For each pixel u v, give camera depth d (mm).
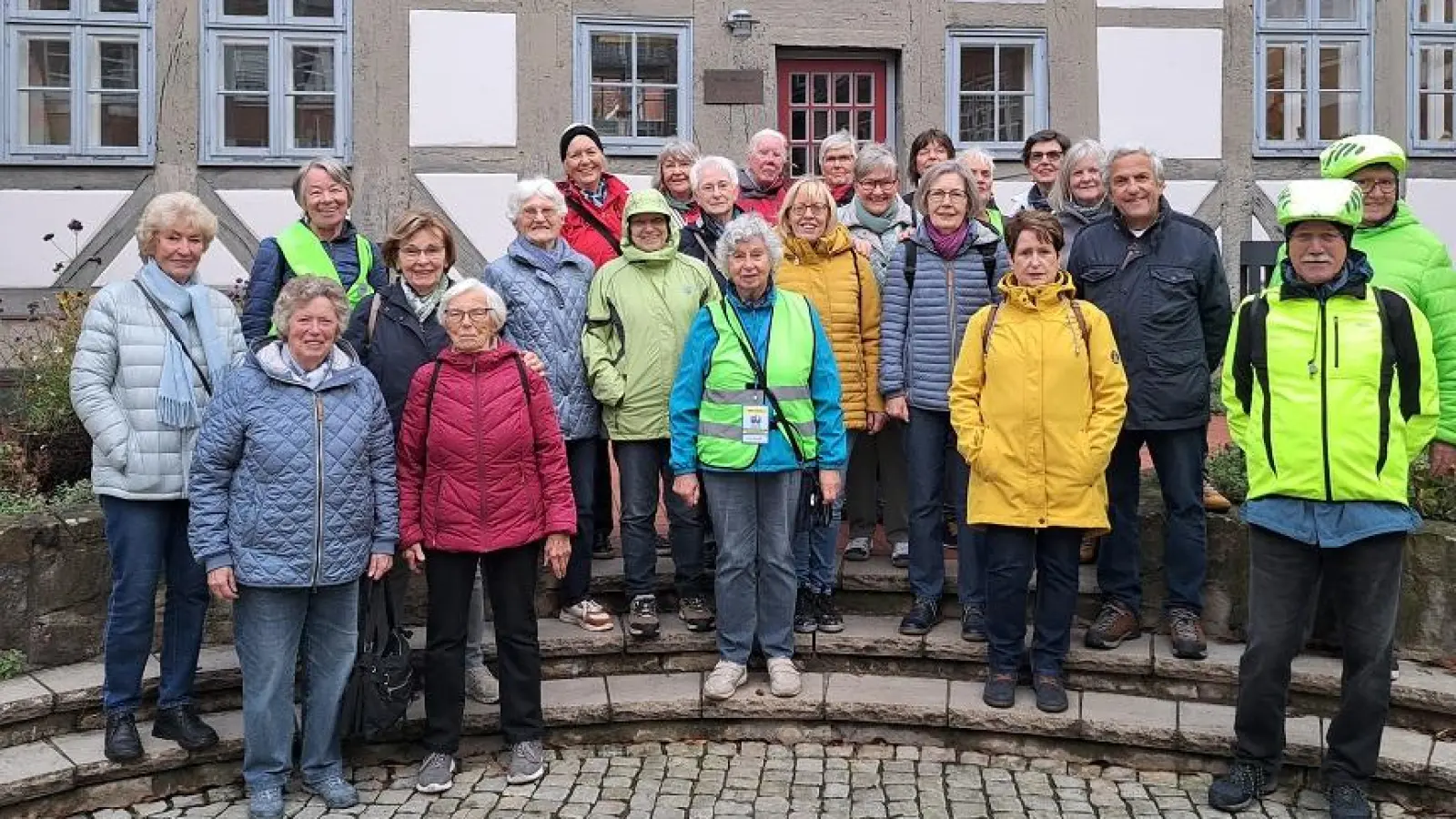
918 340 4578
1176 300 4277
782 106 9188
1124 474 4457
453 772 4195
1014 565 4219
